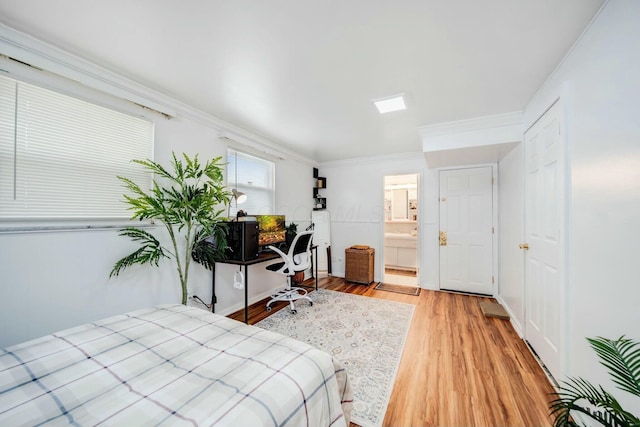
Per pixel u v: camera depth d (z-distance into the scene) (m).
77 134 1.81
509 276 2.98
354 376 1.86
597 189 1.28
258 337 1.18
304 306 3.32
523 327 2.42
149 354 1.03
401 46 1.58
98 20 1.39
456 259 3.98
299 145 3.89
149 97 2.17
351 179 4.91
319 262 4.97
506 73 1.86
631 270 1.04
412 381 1.79
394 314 3.03
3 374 0.89
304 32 1.47
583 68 1.42
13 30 1.45
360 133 3.29
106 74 1.86
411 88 2.11
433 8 1.28
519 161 2.58
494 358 2.07
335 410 0.97
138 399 0.77
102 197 1.94
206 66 1.83
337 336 2.47
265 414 0.72
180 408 0.73
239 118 2.80
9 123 1.52
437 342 2.35
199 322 1.34
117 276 2.00
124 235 2.02
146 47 1.62
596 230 1.29
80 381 0.86
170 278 2.42
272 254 3.15
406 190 6.01
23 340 1.55
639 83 1.00
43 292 1.63
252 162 3.53
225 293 3.00
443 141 2.94
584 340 1.38
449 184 4.04
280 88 2.13
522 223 2.46
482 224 3.80
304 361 0.99
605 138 1.22
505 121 2.60
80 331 1.22
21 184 1.57
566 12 1.29
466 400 1.60
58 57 1.64
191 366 0.95
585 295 1.38
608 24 1.19
